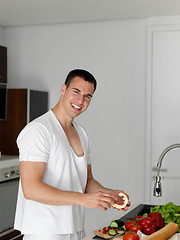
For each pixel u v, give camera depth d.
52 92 4.48
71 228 1.90
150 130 4.12
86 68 4.33
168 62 4.08
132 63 4.16
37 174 1.79
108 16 4.06
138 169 4.14
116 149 4.22
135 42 4.15
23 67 4.59
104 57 4.25
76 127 2.13
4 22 4.40
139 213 2.53
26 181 1.78
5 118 4.12
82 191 2.05
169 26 4.04
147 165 4.11
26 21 4.33
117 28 4.20
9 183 3.87
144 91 4.14
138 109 4.15
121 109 4.20
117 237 1.92
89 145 2.21
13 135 4.23
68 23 4.39
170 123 4.08
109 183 4.25
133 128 4.16
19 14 4.03
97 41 4.28
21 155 1.82
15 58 4.62
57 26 4.43
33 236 1.86
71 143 2.04
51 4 3.65
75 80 1.91
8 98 4.24
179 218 2.21
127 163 4.18
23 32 4.58
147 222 2.01
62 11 3.89
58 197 1.75
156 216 2.12
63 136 1.92
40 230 1.84
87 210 4.30
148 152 4.11
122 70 4.20
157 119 4.12
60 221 1.87
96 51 4.29
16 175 3.97
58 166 1.88
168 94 4.08
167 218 2.20
